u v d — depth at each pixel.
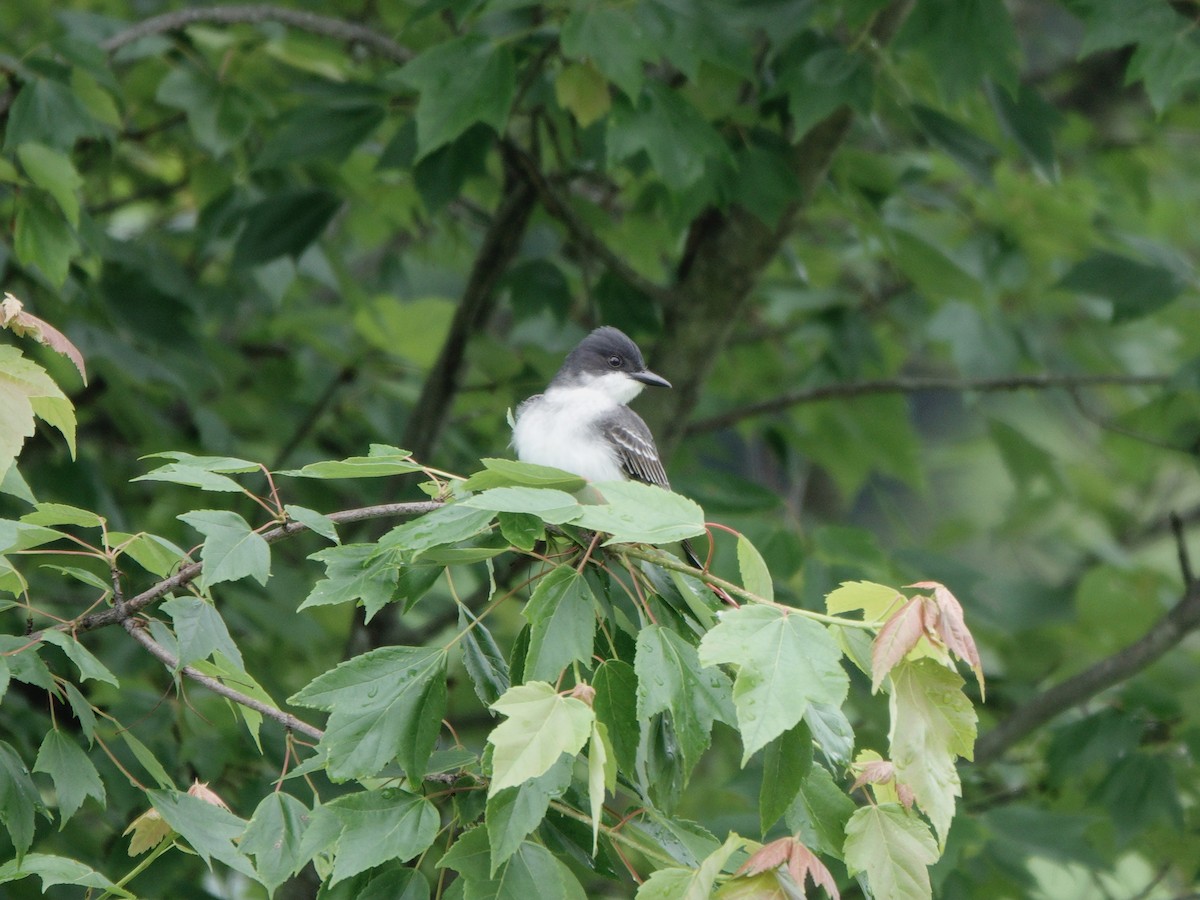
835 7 10.67
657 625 5.47
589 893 10.20
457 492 5.66
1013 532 16.14
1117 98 16.23
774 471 17.78
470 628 5.71
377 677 5.48
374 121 10.81
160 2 13.24
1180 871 11.91
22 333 5.73
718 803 14.15
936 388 12.90
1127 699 11.45
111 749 9.31
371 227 14.54
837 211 13.48
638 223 13.14
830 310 13.89
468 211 13.38
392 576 5.59
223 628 5.51
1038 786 12.47
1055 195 12.97
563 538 6.14
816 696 4.74
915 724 4.94
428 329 13.59
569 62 9.73
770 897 4.80
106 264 11.72
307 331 13.85
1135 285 11.66
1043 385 12.77
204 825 5.71
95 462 11.95
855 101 9.53
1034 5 17.56
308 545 14.02
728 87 10.98
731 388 15.22
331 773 5.28
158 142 13.73
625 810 5.78
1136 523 16.80
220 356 13.14
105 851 9.55
